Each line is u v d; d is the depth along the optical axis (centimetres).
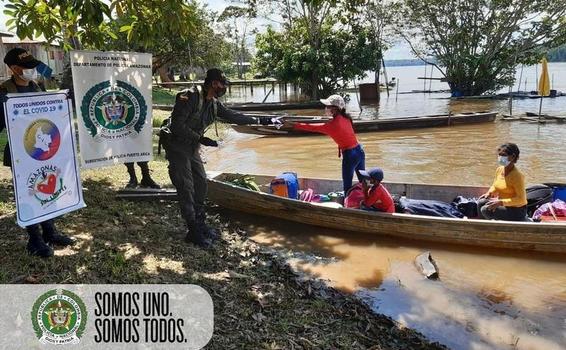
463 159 1214
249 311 411
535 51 3272
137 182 722
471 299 487
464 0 3169
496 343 411
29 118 419
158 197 675
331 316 427
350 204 684
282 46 3083
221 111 555
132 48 2720
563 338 419
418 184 740
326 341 380
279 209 673
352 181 738
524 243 587
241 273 490
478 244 602
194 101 516
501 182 627
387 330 417
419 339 406
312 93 3033
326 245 613
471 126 1745
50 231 475
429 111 2439
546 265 564
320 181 795
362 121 1656
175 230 578
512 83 3244
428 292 500
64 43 703
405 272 544
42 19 610
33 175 427
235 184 746
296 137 1586
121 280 424
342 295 477
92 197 652
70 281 407
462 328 432
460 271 549
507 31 3141
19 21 601
